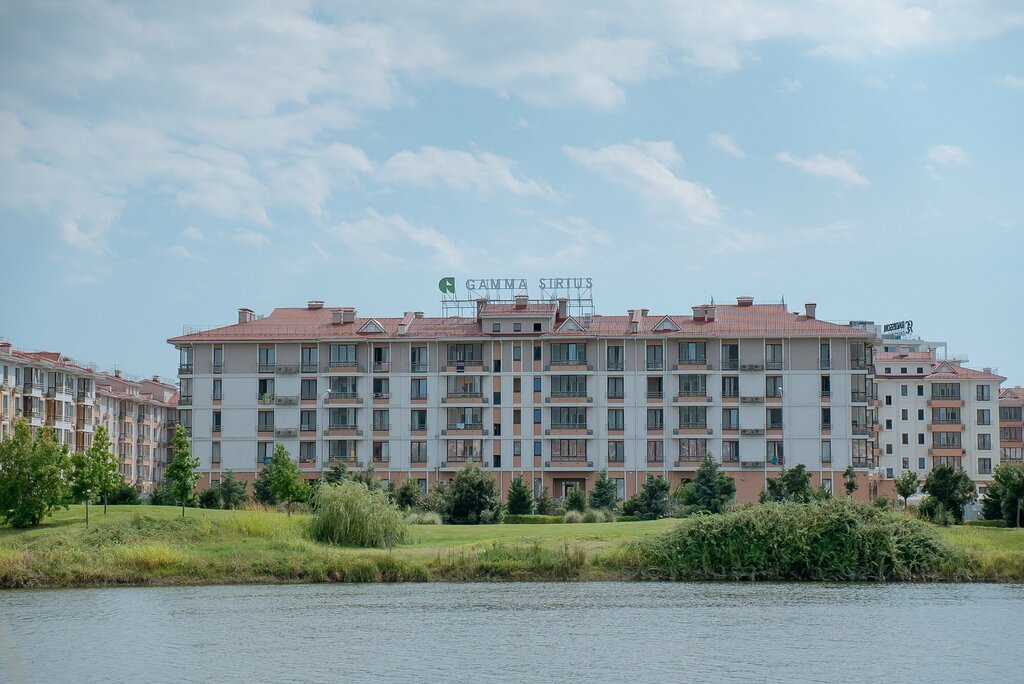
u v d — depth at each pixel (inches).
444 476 5812.0
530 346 5831.7
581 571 2960.1
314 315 6171.3
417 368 5871.1
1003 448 7829.7
